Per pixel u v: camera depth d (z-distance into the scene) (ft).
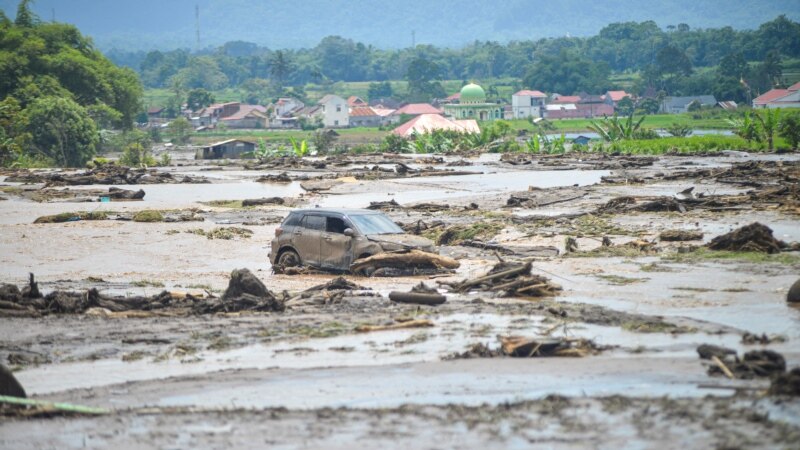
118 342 164.96
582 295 199.62
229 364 147.54
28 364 150.92
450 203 424.87
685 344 149.38
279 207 439.22
